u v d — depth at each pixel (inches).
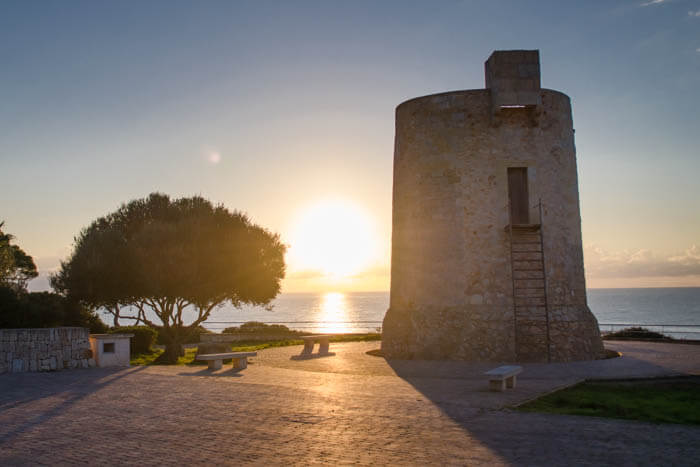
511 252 770.2
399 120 888.9
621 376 570.9
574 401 446.0
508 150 802.2
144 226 846.5
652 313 5433.1
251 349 948.6
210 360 665.6
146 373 636.7
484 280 779.4
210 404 439.8
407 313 823.1
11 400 467.2
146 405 439.2
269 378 586.2
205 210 906.7
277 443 323.3
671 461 280.2
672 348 880.3
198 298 868.6
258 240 916.6
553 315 771.4
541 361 741.9
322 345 906.1
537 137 807.7
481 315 770.8
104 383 558.9
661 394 487.5
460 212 799.1
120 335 737.0
